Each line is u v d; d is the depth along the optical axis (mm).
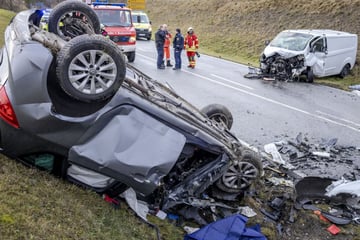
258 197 5168
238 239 4074
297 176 5840
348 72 17734
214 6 32688
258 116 9312
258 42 24906
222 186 4723
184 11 35562
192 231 4262
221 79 13672
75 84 3512
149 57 17484
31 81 3490
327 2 24859
